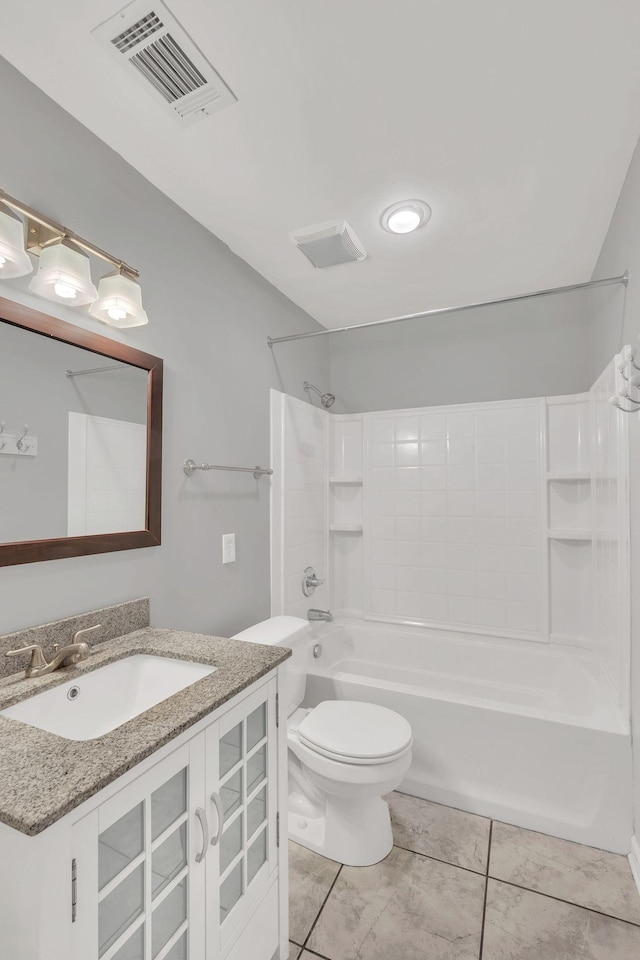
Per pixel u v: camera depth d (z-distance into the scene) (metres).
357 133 1.49
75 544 1.36
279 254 2.22
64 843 0.72
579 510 2.64
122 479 1.53
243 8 1.10
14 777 0.76
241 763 1.16
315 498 2.94
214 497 2.01
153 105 1.38
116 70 1.26
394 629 2.96
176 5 1.09
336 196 1.80
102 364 1.48
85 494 1.40
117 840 0.82
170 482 1.76
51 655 1.28
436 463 2.96
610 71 1.27
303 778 1.93
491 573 2.80
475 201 1.84
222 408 2.08
